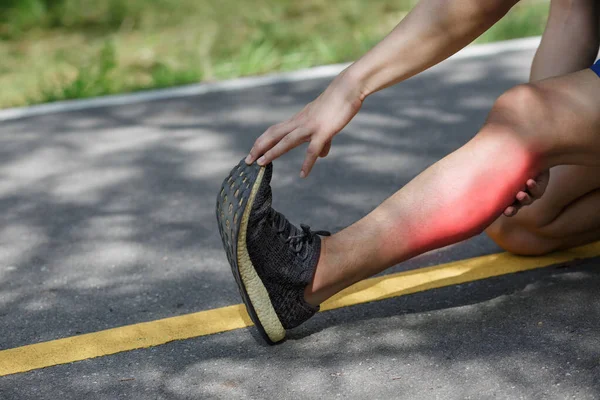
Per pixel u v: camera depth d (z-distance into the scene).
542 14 6.34
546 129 2.12
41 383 2.26
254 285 2.22
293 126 2.18
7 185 3.83
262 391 2.18
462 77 5.13
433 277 2.73
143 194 3.65
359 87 2.19
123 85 5.43
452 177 2.16
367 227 2.23
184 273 2.89
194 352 2.38
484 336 2.37
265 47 5.95
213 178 3.80
